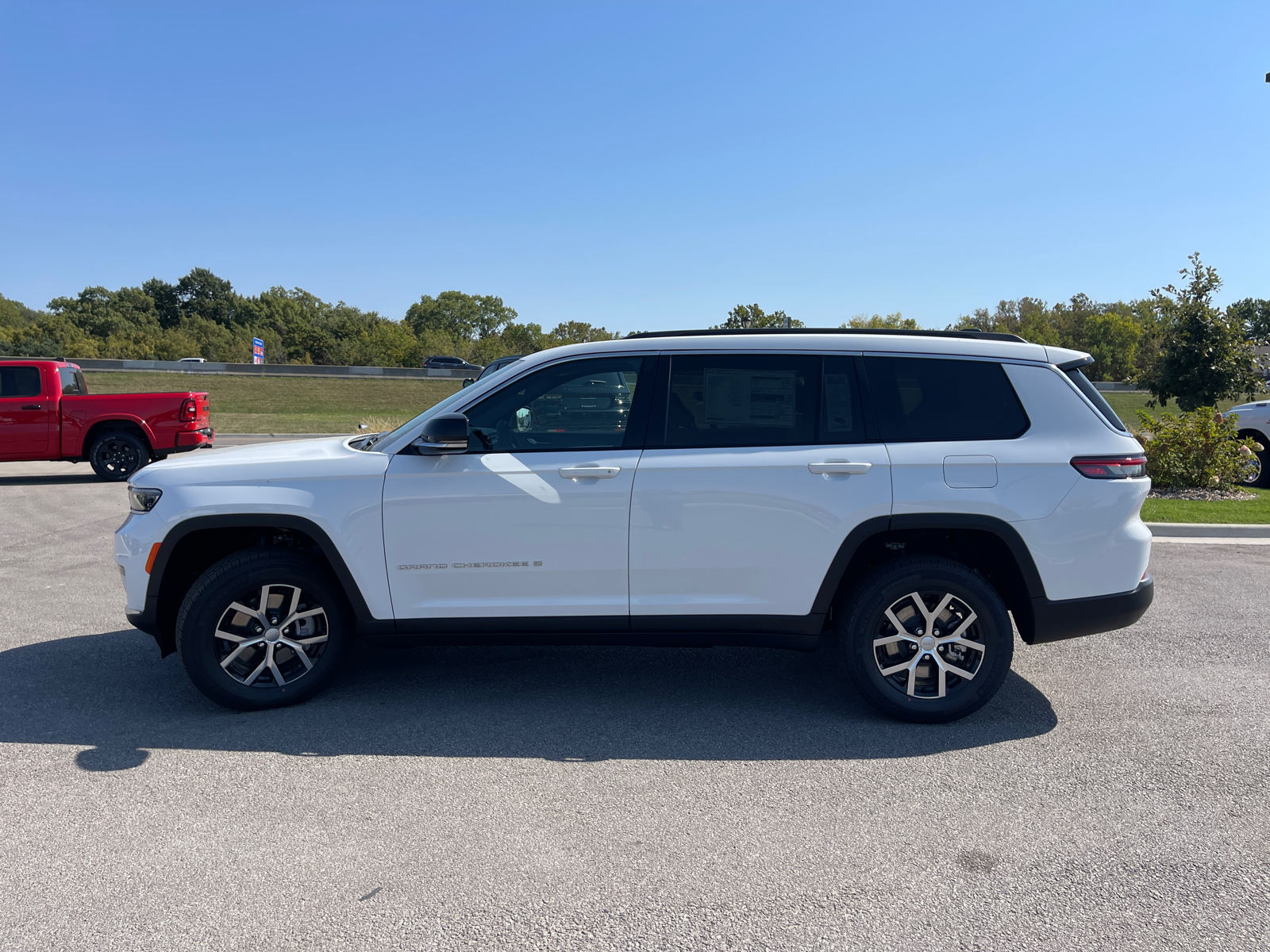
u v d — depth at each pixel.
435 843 2.98
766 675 4.78
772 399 4.05
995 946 2.42
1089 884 2.74
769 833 3.06
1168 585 6.75
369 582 4.05
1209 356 14.70
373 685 4.56
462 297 147.00
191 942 2.43
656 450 4.02
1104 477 3.97
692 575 4.00
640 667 4.90
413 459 4.04
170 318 138.12
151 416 13.53
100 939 2.44
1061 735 3.96
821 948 2.41
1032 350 4.11
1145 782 3.48
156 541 4.03
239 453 4.39
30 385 13.09
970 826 3.12
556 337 111.62
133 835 3.02
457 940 2.44
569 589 4.04
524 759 3.67
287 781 3.45
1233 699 4.42
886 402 4.03
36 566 7.52
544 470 3.99
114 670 4.79
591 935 2.46
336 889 2.70
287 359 111.75
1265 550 8.07
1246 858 2.90
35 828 3.07
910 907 2.61
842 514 3.92
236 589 4.03
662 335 4.21
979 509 3.90
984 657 3.98
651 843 2.99
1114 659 5.04
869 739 3.91
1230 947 2.42
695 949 2.40
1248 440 12.97
